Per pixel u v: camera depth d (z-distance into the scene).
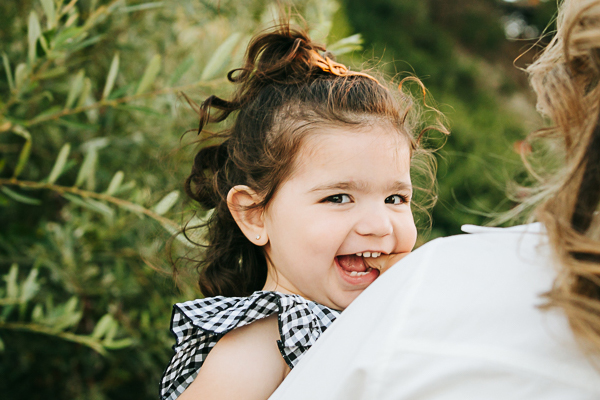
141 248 2.04
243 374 0.87
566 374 0.45
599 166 0.50
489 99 7.93
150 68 1.39
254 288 1.28
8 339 2.19
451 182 4.50
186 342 0.96
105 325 1.63
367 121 1.02
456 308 0.51
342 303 0.98
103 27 1.98
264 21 2.16
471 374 0.47
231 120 1.53
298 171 1.01
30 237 1.94
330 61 1.24
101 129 2.15
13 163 2.14
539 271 0.52
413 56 7.56
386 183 1.00
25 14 1.97
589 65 0.59
